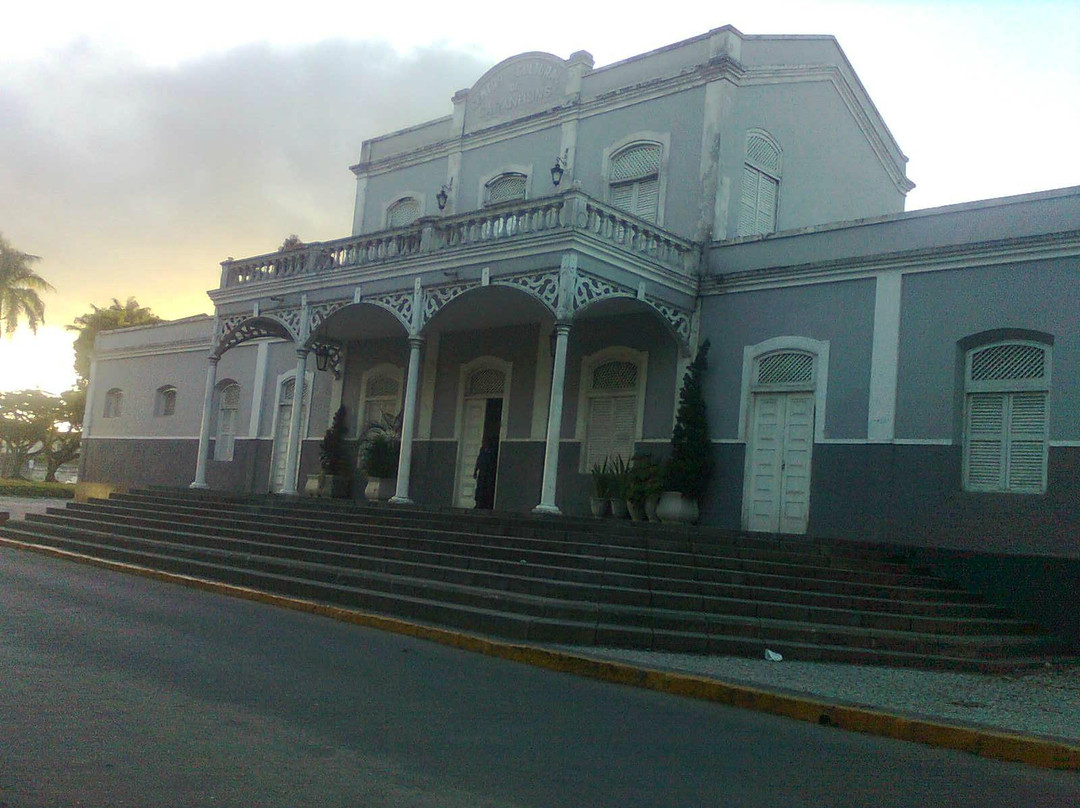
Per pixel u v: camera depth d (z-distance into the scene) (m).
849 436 15.02
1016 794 5.91
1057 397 12.99
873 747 6.93
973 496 13.54
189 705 6.33
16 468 54.72
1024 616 12.62
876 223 15.26
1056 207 13.34
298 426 19.31
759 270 16.42
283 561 13.60
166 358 30.34
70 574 13.68
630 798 5.05
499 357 20.14
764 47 19.00
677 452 16.62
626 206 19.19
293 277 19.77
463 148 22.61
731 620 10.49
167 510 18.48
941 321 14.26
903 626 11.28
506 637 9.95
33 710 5.92
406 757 5.47
